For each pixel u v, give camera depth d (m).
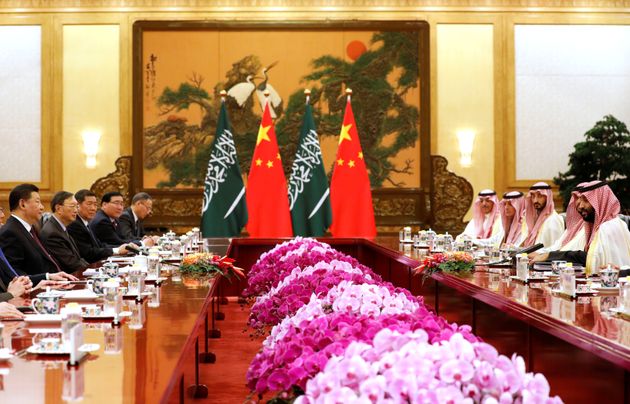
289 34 11.85
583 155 10.88
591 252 5.25
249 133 11.82
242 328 7.05
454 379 1.63
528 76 12.05
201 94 11.77
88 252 7.27
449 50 12.00
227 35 11.79
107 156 11.80
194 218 11.71
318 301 2.77
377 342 1.81
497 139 12.02
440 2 11.98
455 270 5.12
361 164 10.38
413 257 6.38
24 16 11.75
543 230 7.01
